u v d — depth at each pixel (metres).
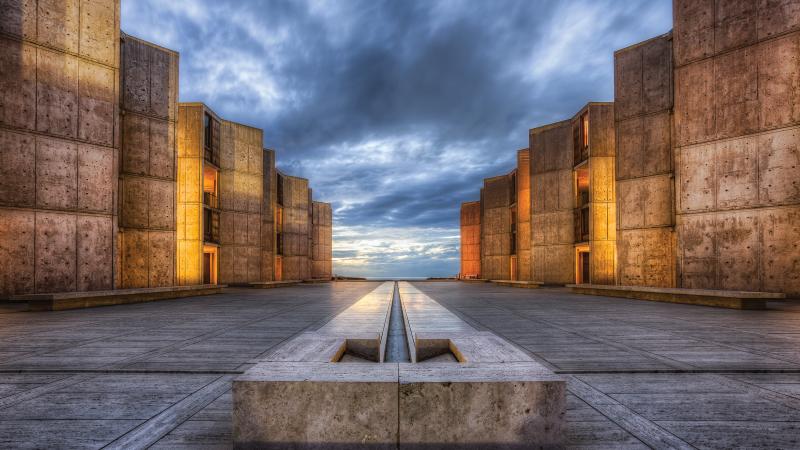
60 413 3.32
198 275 21.75
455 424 2.40
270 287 25.05
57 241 14.33
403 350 6.54
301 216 37.19
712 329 7.67
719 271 15.82
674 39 17.34
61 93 14.59
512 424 2.41
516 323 8.54
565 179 25.98
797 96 14.41
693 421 3.14
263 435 2.42
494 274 36.19
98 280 15.16
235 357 5.36
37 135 14.07
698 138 16.55
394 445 2.40
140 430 2.98
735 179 15.56
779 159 14.65
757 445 2.72
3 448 2.67
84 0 15.17
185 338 6.78
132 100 18.00
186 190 22.03
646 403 3.55
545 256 26.75
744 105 15.45
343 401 2.41
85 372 4.62
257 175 27.02
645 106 19.20
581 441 2.78
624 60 19.92
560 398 2.43
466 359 2.98
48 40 14.39
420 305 11.45
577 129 25.06
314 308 11.84
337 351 3.28
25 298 11.07
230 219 25.41
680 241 16.98
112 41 15.79
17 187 13.70
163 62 18.98
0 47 13.58
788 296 14.23
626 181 19.67
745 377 4.39
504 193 35.75
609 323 8.52
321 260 46.75
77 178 14.81
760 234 14.93
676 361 5.07
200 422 3.13
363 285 29.08
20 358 5.29
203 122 22.42
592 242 22.28
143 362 5.07
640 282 19.05
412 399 2.41
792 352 5.59
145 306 12.59
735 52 15.72
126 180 17.83
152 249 18.36
